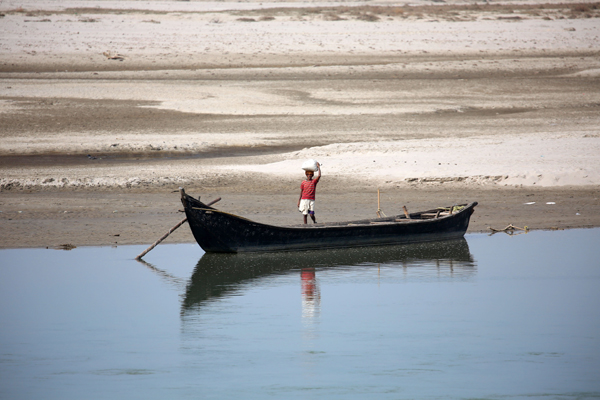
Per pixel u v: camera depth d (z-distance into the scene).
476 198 86.75
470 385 28.98
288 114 162.12
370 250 59.81
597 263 53.59
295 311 39.97
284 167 106.50
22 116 151.38
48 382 29.56
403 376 30.02
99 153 121.19
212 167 107.69
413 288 45.56
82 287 45.84
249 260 55.09
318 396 27.97
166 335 35.59
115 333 36.06
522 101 178.75
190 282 47.34
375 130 143.12
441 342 34.28
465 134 135.88
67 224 69.94
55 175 99.69
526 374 30.11
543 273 50.09
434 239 64.50
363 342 34.34
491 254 57.62
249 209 78.88
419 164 104.00
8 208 78.56
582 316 38.84
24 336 35.53
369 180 98.12
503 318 38.41
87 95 176.62
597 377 29.78
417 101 178.25
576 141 114.56
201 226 55.75
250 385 29.09
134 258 55.75
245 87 192.00
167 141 131.38
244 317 38.88
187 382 29.50
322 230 58.94
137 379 29.84
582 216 75.56
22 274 49.66
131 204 81.56
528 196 87.31
